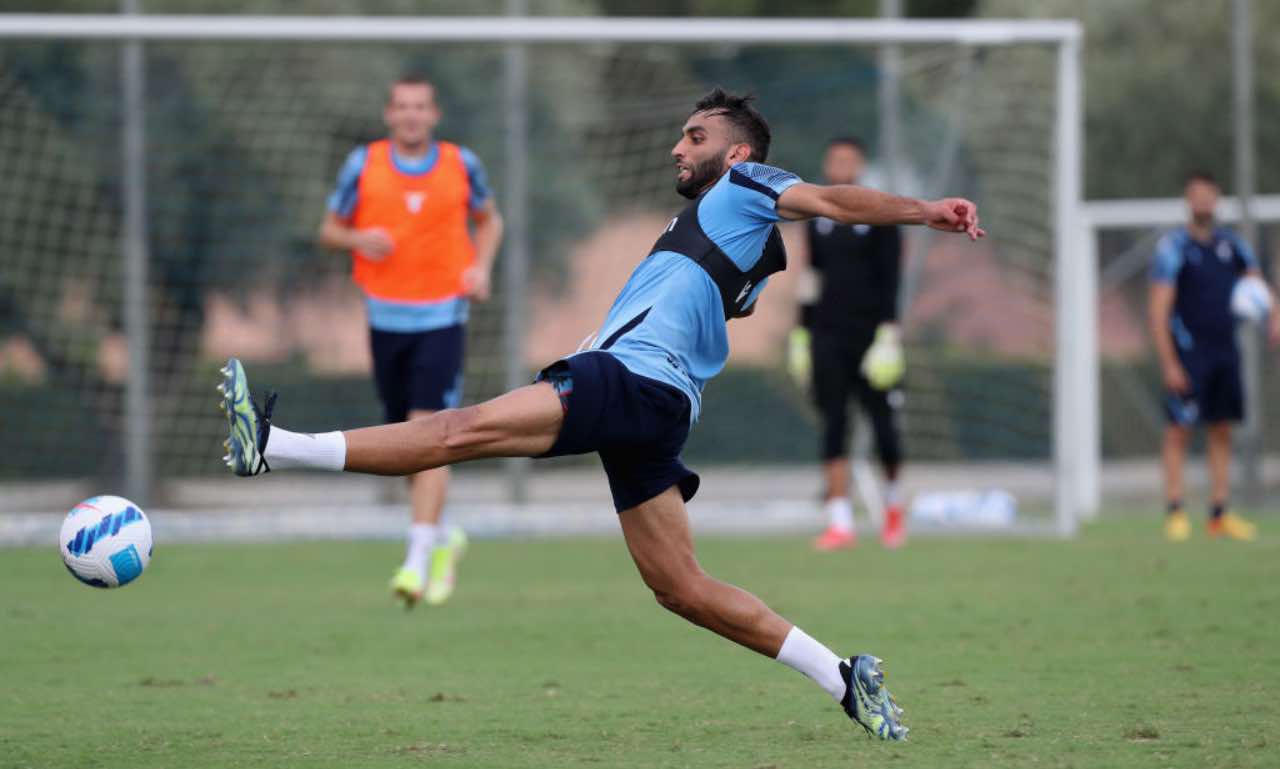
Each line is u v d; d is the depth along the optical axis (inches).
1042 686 844.0
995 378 2201.0
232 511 2102.6
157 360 2231.8
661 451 678.5
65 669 944.3
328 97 2315.5
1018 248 2169.0
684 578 688.4
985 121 2185.0
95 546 728.3
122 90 2188.7
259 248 2274.9
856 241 1665.8
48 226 2196.1
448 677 906.7
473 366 2197.3
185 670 938.7
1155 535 1852.9
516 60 1978.3
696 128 718.5
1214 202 1809.8
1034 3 3309.5
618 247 2406.5
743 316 710.5
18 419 2204.7
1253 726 716.0
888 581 1393.9
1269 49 3238.2
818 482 2613.2
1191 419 1817.2
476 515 1939.0
